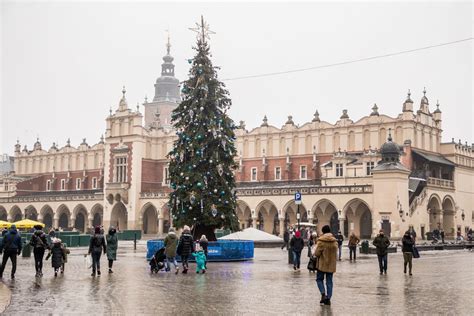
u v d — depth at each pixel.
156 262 24.88
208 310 14.61
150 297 16.95
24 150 111.50
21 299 16.55
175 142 36.12
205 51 36.28
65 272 25.25
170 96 145.25
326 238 15.57
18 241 22.39
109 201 91.06
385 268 24.73
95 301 16.16
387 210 62.72
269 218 78.50
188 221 34.56
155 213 92.06
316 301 16.16
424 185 68.69
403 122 72.31
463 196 79.44
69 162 104.56
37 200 99.88
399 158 66.44
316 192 69.25
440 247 49.09
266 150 84.25
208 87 35.75
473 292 18.25
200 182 33.94
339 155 72.44
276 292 18.12
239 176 86.00
